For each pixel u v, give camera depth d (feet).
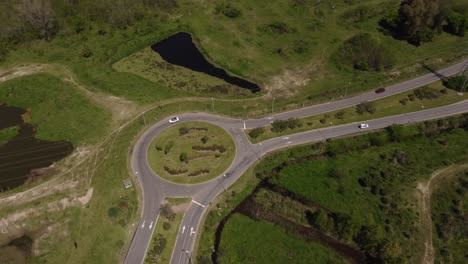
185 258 313.32
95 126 420.77
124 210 342.23
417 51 515.09
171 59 526.98
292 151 391.65
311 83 478.18
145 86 475.72
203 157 386.11
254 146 396.57
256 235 326.85
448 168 361.92
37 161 386.93
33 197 351.25
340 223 317.63
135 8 595.88
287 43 544.21
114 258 312.09
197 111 437.17
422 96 437.17
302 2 630.33
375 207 336.49
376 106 430.61
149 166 378.94
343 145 393.50
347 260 305.32
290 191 356.38
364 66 488.44
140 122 422.41
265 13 607.78
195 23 582.35
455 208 333.01
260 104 447.83
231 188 361.92
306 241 320.50
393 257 288.92
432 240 315.99
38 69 501.15
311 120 418.72
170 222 335.26
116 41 551.18
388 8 616.39
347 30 567.18
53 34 558.97
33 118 437.17
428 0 507.30
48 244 321.52
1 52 520.01
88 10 588.50
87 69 501.15
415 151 382.83
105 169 375.04
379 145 394.11
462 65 478.59
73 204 346.33
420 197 341.62
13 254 314.35
